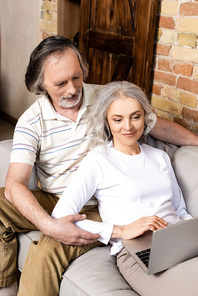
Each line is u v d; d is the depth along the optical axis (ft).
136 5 7.12
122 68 7.82
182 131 5.63
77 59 4.58
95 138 4.71
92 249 4.55
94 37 8.66
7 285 4.52
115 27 7.95
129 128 4.24
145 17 6.91
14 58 11.87
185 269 3.54
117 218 4.44
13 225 4.43
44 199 4.99
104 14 8.21
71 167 4.95
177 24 6.61
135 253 3.84
